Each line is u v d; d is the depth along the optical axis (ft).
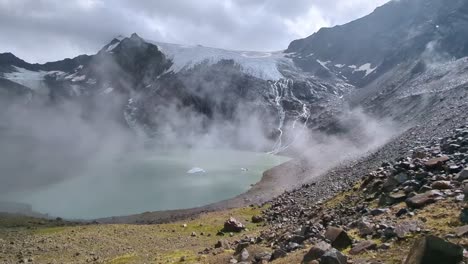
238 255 90.33
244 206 332.39
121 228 211.41
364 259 52.65
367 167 220.02
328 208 125.18
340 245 63.36
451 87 414.82
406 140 237.25
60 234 191.83
